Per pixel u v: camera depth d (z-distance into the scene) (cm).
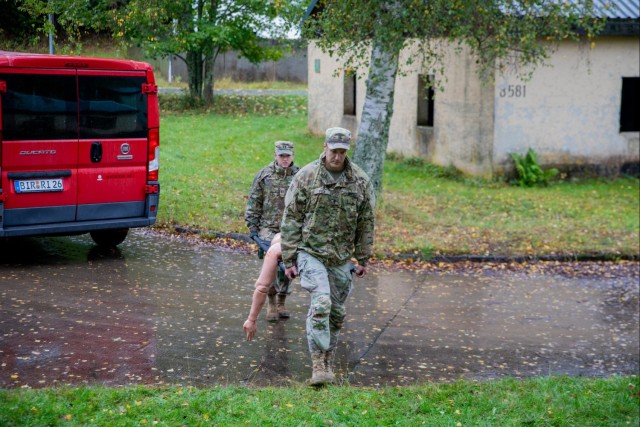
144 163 931
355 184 555
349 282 575
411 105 1888
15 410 454
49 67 847
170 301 779
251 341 672
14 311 700
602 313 895
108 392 500
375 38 1232
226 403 495
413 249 1114
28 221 854
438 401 539
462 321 819
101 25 1202
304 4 1486
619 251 1171
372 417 493
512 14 1278
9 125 829
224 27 2503
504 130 1677
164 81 3391
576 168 1739
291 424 469
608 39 1717
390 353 686
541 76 1683
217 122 2389
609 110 1744
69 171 874
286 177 720
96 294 779
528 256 1126
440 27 1211
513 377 649
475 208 1427
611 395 580
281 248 564
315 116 2294
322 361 564
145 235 1075
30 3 1105
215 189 1377
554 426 509
